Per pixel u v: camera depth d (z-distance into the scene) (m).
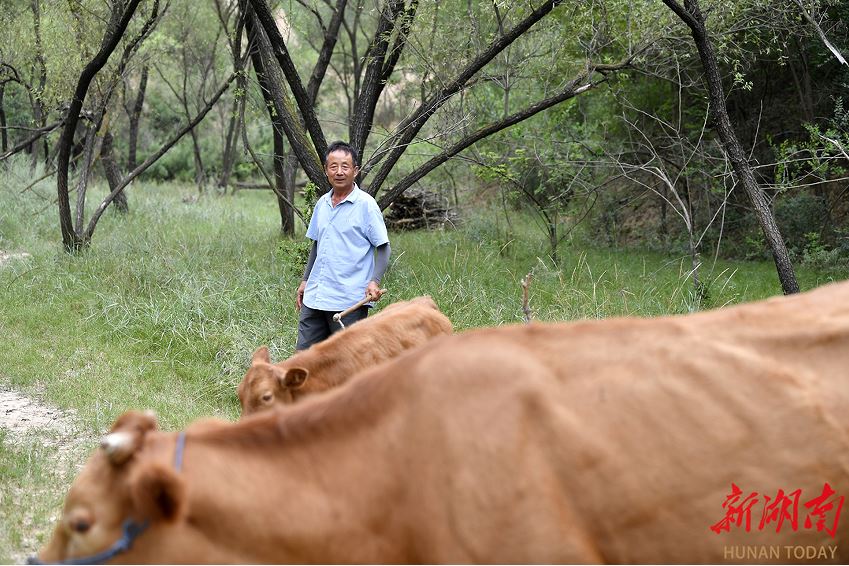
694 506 2.19
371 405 2.36
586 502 2.18
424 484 2.22
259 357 5.04
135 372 7.17
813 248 12.55
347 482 2.29
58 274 10.03
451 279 9.59
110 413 6.21
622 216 16.22
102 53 10.46
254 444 2.33
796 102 14.60
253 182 24.53
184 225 14.08
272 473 2.29
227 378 7.06
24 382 6.86
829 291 2.61
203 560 2.19
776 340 2.36
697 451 2.21
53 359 7.39
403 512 2.25
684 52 10.96
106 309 8.53
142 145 26.55
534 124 14.48
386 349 5.08
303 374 4.58
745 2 9.86
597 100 15.20
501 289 9.83
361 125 10.01
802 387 2.28
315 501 2.26
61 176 11.20
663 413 2.23
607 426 2.21
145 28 11.98
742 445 2.22
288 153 14.97
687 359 2.31
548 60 11.89
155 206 15.90
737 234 14.57
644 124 14.69
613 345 2.35
